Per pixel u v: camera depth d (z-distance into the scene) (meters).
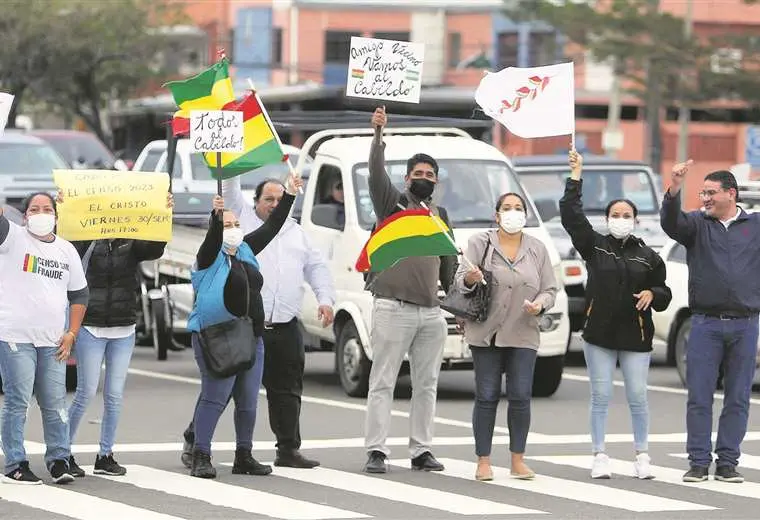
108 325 22.09
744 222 22.77
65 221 21.95
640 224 39.88
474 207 32.03
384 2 123.12
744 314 22.56
